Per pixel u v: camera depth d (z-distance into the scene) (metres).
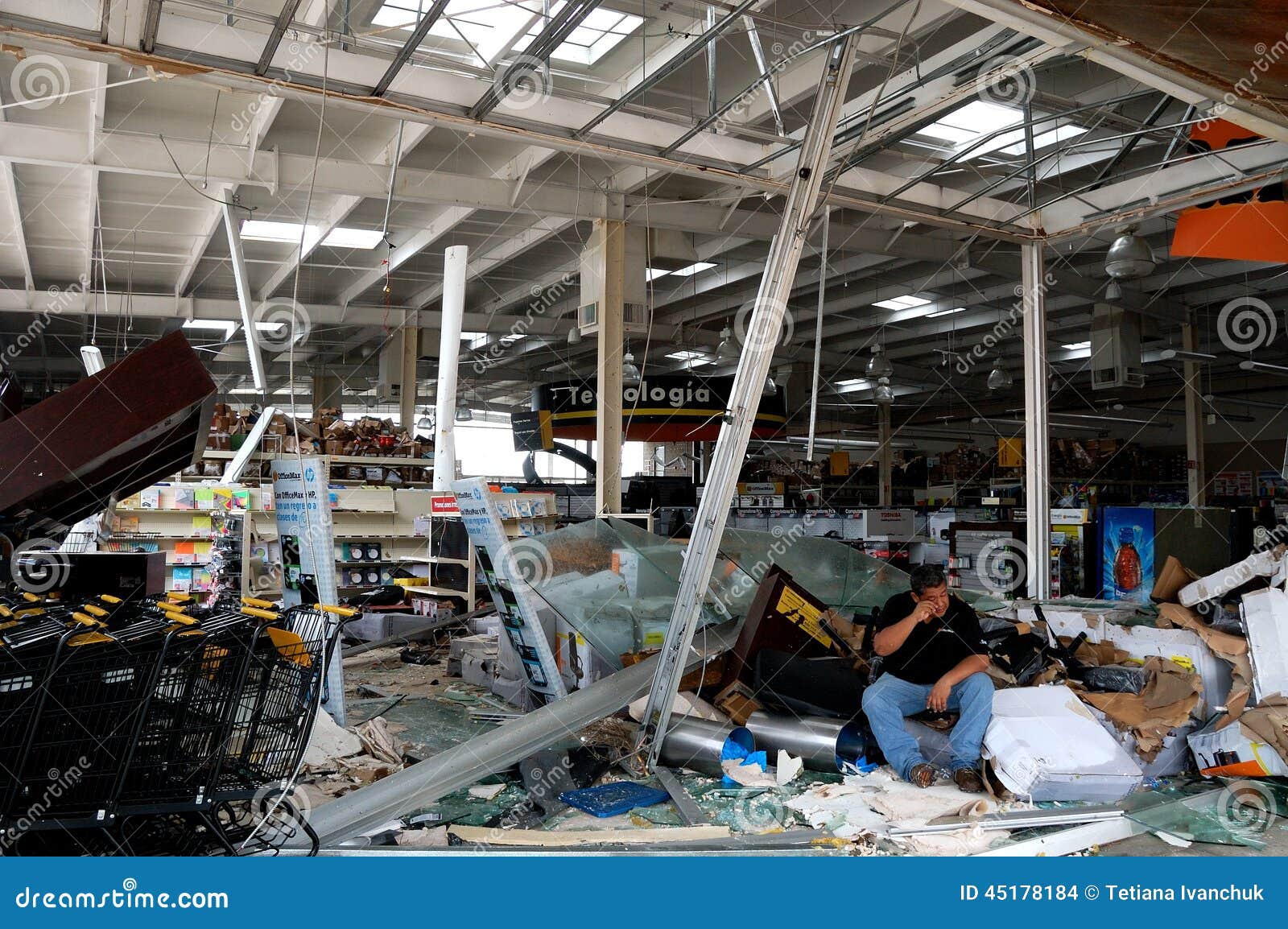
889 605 4.73
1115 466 17.44
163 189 10.34
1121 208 7.31
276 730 3.07
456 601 8.98
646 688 5.05
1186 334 15.68
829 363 20.11
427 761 4.04
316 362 21.97
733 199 10.42
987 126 8.02
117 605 3.41
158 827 3.07
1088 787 3.96
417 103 5.68
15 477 4.04
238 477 9.95
